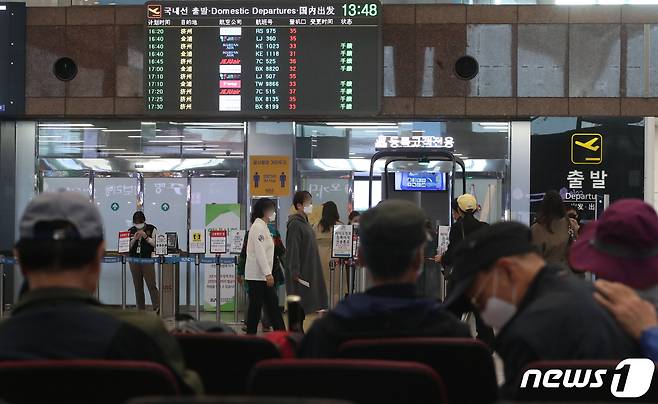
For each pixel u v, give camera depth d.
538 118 13.68
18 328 2.57
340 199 14.35
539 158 13.70
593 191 13.53
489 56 13.23
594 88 13.17
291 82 12.68
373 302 3.11
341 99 12.69
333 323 3.14
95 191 14.64
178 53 12.77
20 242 2.66
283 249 11.12
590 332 2.70
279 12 12.66
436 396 2.49
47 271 2.66
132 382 2.37
